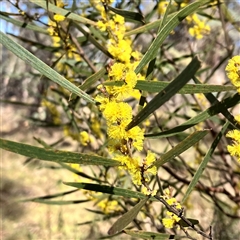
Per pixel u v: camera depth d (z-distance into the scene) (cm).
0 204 142
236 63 23
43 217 128
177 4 41
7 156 214
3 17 36
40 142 42
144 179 23
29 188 162
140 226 43
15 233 118
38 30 37
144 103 25
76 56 47
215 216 57
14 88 247
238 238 57
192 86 23
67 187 157
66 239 104
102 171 44
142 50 48
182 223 25
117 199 43
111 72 22
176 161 52
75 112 49
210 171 75
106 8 33
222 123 36
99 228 104
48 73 21
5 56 224
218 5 45
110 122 21
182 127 25
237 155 24
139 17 33
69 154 21
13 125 254
